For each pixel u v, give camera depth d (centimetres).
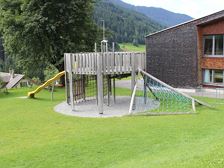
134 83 2291
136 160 1193
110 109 2341
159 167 980
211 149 1074
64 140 1545
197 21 3195
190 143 1378
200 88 3272
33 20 3422
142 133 1612
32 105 2586
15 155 1352
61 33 3628
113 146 1415
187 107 2291
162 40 3466
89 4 3728
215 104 2392
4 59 9512
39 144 1503
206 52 3256
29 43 3628
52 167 1202
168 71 3453
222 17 3048
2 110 2417
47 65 3919
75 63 2303
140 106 2398
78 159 1272
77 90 2712
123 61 2234
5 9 3675
